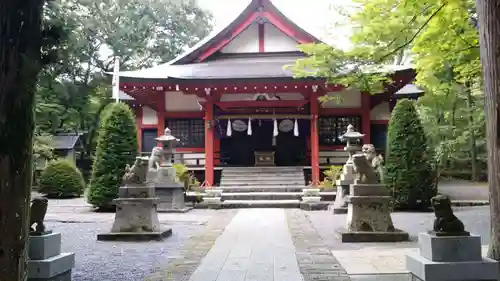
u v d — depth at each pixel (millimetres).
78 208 16562
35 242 4801
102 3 32562
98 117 32250
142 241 9312
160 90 21469
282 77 19797
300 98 22141
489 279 4426
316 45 8969
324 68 9062
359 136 14664
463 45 8766
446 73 12352
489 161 5699
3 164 2771
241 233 10203
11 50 2787
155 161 15727
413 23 8711
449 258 4488
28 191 2922
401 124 15289
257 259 7242
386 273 6145
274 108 21922
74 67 30078
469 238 4523
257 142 24609
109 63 33219
